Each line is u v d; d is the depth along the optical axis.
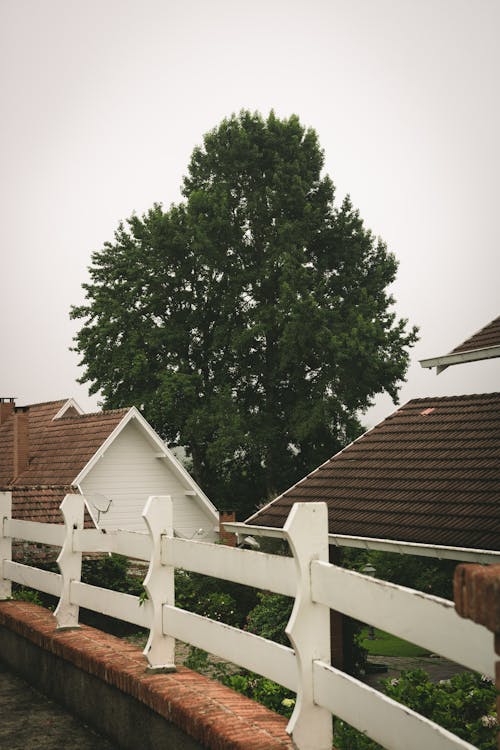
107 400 47.28
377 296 49.25
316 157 50.28
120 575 15.44
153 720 4.69
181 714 4.29
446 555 11.51
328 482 16.19
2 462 33.41
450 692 6.09
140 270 47.91
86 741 5.26
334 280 48.81
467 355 13.38
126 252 48.38
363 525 13.44
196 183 51.50
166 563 5.12
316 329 44.84
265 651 4.01
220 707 4.26
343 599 3.43
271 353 49.09
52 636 6.24
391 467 15.40
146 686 4.74
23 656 6.93
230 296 48.34
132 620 5.41
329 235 49.31
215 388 47.88
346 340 43.81
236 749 3.70
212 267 47.78
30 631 6.66
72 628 6.50
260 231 49.50
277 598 14.47
